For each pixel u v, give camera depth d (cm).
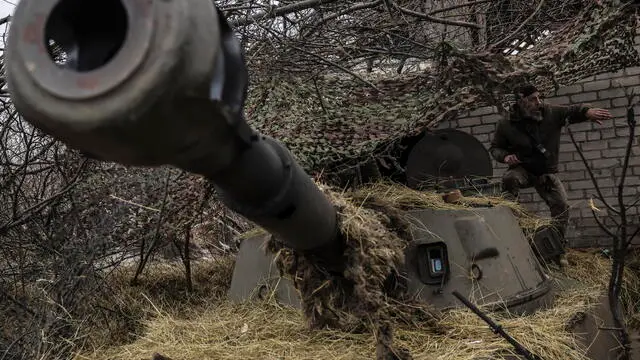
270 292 416
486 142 922
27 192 615
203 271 675
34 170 609
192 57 121
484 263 395
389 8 562
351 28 635
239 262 461
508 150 617
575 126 909
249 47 543
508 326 357
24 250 573
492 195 534
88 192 583
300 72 534
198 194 540
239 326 386
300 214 213
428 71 477
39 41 120
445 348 327
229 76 140
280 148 194
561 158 916
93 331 484
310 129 466
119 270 647
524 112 593
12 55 121
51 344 464
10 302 548
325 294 312
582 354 346
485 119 925
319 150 444
